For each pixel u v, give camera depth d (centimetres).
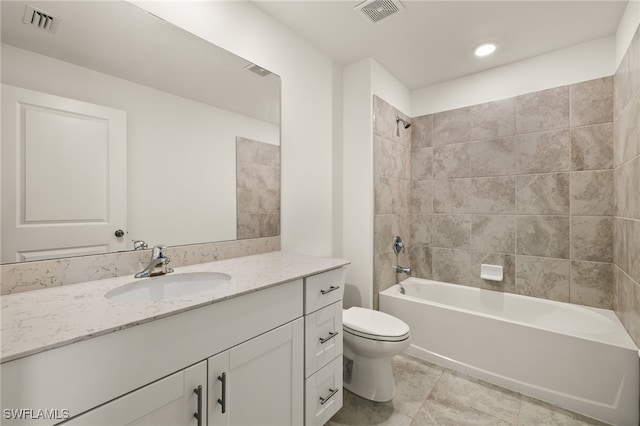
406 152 286
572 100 214
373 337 163
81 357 66
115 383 71
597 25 188
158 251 122
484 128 252
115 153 118
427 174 285
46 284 101
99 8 114
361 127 234
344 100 243
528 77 231
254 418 104
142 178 126
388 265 258
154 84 129
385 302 240
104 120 115
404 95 282
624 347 152
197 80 145
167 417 81
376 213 239
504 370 186
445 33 198
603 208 204
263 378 108
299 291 123
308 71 207
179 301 87
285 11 175
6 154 94
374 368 173
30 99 99
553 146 222
